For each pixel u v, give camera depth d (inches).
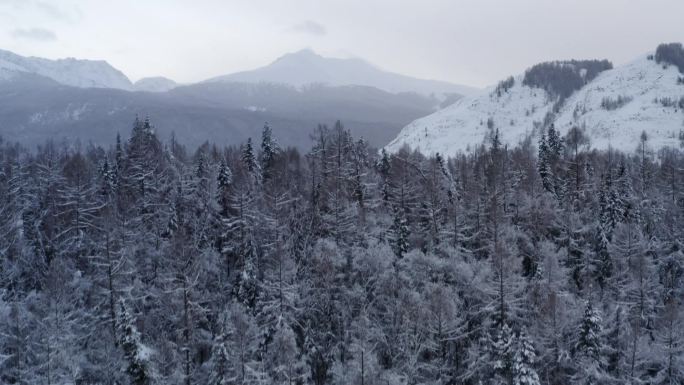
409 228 2807.6
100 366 2003.0
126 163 3503.9
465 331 2284.7
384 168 3673.7
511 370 1903.3
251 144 3472.0
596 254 2765.7
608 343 2303.2
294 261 2573.8
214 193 3083.2
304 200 3208.7
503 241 2556.6
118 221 2659.9
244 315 2096.5
